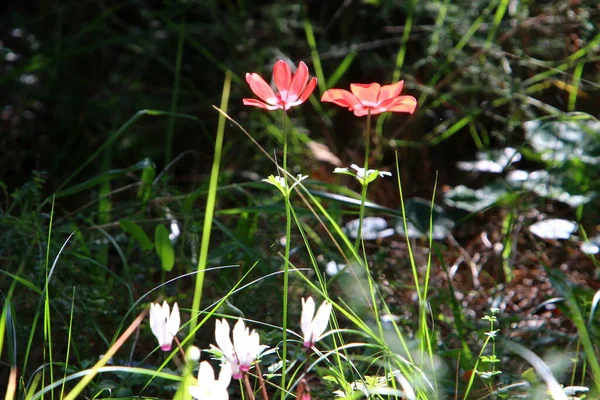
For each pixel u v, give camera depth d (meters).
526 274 1.47
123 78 2.31
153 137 2.20
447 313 1.33
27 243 1.26
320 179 1.90
